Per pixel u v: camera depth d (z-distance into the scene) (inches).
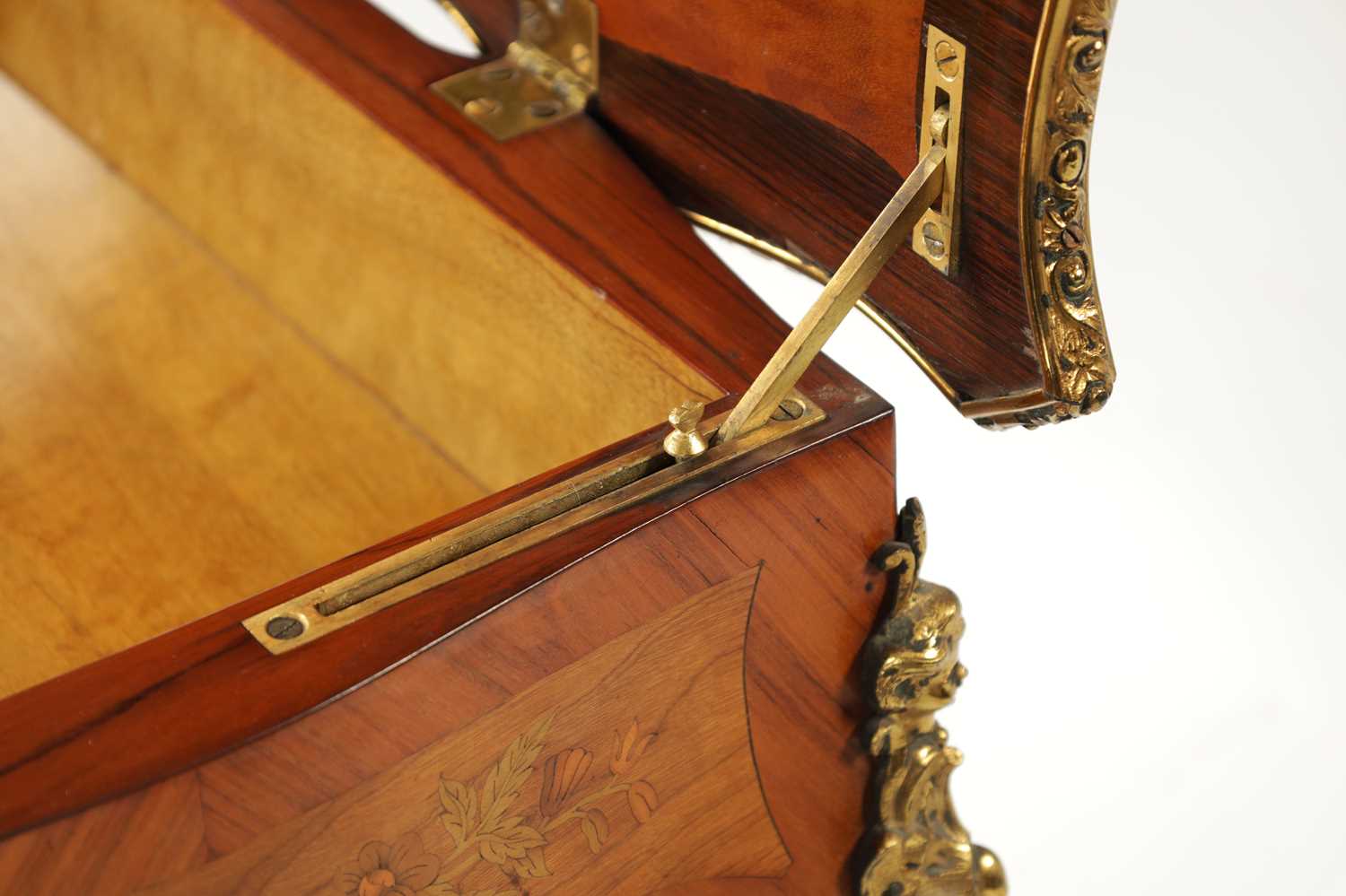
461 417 18.8
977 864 18.0
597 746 14.8
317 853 13.6
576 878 15.3
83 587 18.7
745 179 17.6
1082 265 14.6
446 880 14.4
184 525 19.3
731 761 15.9
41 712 13.1
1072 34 13.5
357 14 19.9
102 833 12.7
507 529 14.3
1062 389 15.0
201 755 12.8
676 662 15.0
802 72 16.2
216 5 20.0
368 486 19.3
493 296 17.9
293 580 14.1
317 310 20.3
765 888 17.0
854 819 17.2
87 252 21.9
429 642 13.6
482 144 18.3
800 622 15.7
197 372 20.6
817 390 15.7
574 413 17.5
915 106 15.1
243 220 20.9
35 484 19.7
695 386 16.1
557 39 18.9
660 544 14.5
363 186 19.0
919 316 16.1
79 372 20.8
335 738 13.3
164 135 21.7
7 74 23.9
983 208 14.8
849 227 16.7
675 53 17.5
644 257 17.1
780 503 15.0
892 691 16.2
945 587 16.5
